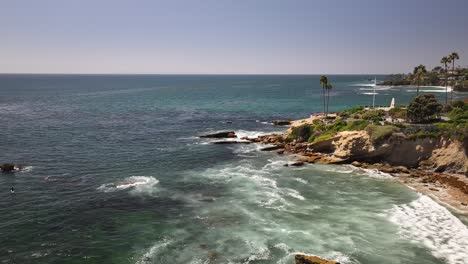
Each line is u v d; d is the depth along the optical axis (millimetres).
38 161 59750
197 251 30578
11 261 28938
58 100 180625
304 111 134500
